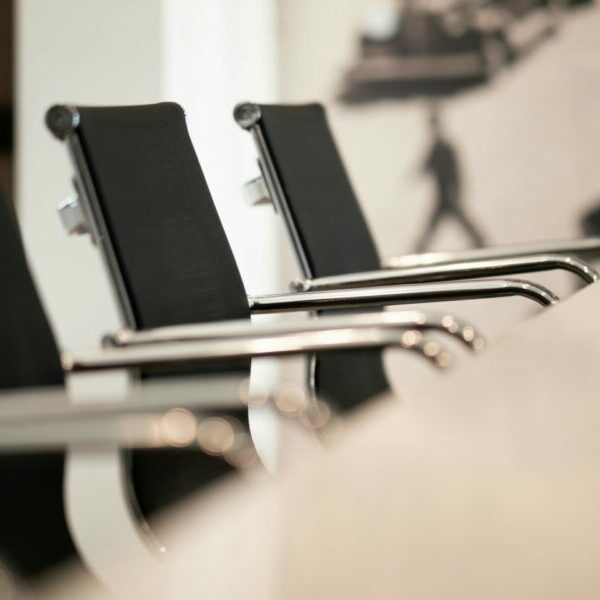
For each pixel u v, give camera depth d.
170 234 2.91
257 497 1.11
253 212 7.62
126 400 1.45
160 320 2.80
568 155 7.89
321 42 8.14
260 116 3.69
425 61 8.02
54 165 7.18
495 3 7.94
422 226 8.05
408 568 0.87
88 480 6.19
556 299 3.10
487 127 7.97
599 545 0.91
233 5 7.63
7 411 1.42
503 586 0.84
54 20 7.23
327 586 0.85
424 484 1.06
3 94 8.05
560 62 7.88
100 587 1.03
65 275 7.14
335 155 4.03
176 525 2.60
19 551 2.10
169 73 7.27
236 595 0.86
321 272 3.71
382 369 3.77
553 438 1.20
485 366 1.61
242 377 2.97
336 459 1.17
